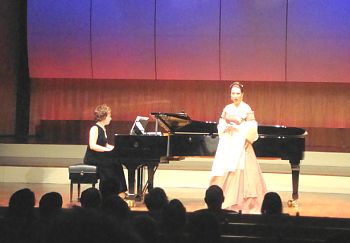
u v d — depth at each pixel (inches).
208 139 317.1
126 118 547.8
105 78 542.9
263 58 522.3
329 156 455.8
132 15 531.2
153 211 153.6
